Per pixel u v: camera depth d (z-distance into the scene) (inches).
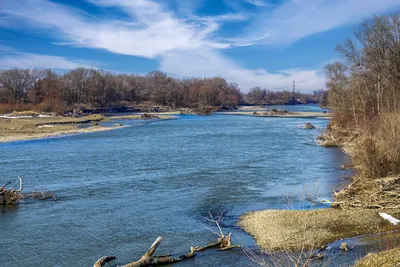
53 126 3157.0
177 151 1833.2
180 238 724.7
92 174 1300.4
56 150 1888.5
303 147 1958.7
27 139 2356.1
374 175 990.4
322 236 713.0
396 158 1003.3
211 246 679.7
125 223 810.8
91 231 762.8
